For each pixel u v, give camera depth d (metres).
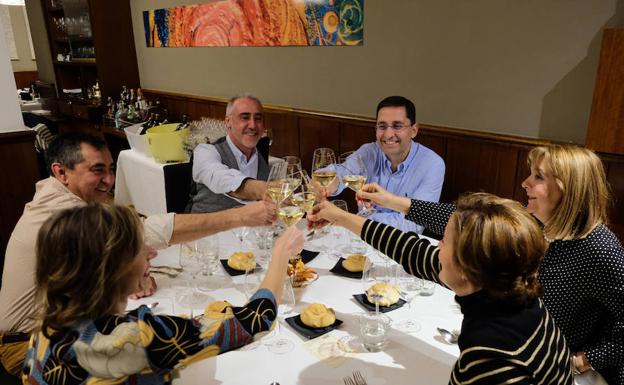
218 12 4.34
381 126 2.40
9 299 1.46
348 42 3.27
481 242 0.83
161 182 3.35
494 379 0.82
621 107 1.90
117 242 0.82
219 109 4.67
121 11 5.73
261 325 0.99
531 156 1.43
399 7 2.91
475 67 2.64
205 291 1.49
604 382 1.21
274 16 3.77
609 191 2.20
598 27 2.15
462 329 0.92
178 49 5.12
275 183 1.72
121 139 5.32
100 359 0.83
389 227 1.41
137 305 1.41
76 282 0.81
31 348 0.92
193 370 1.09
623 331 1.24
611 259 1.25
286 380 1.06
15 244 1.46
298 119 3.82
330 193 1.99
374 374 1.08
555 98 2.37
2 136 3.06
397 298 1.39
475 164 2.75
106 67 5.78
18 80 9.13
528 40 2.40
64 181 1.62
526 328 0.86
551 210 1.37
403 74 3.01
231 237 1.95
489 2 2.50
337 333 1.25
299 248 1.22
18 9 8.86
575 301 1.32
